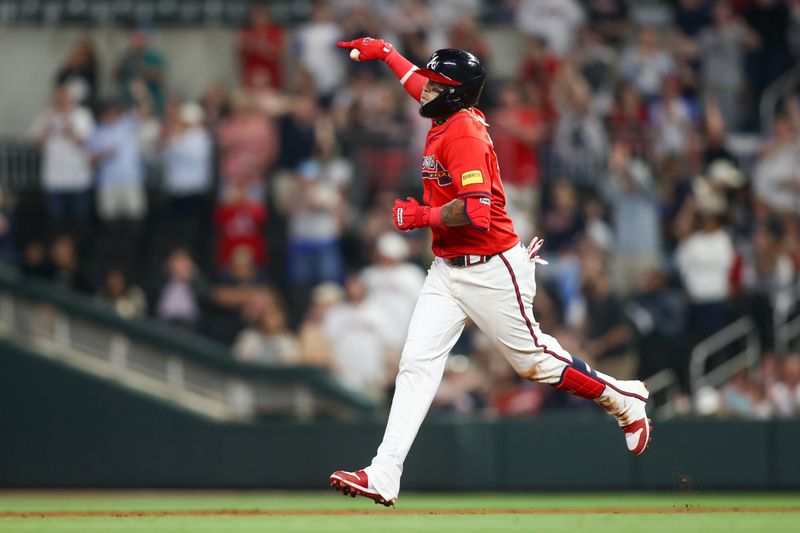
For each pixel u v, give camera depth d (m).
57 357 42.34
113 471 41.75
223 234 46.47
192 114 47.88
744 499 35.94
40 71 54.72
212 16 55.16
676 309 45.66
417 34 50.84
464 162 20.41
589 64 52.72
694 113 53.12
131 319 42.25
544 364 21.69
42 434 42.16
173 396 42.09
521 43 55.19
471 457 39.44
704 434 38.53
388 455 21.11
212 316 45.66
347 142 48.56
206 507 32.22
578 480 38.88
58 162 47.59
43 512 27.66
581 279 45.00
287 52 50.97
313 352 42.69
